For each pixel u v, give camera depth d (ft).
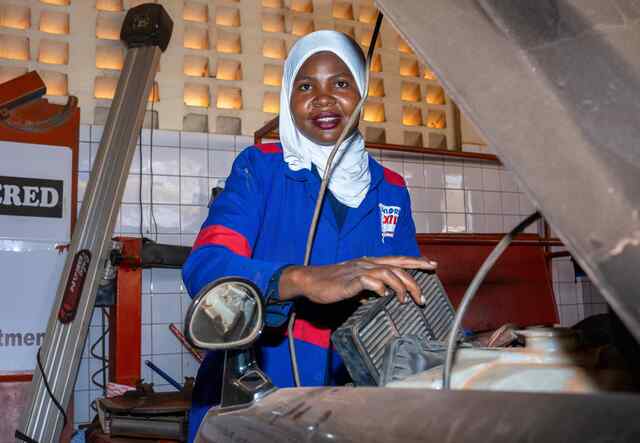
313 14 12.58
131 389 8.72
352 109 4.30
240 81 11.85
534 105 1.40
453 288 10.27
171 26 10.16
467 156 11.65
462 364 2.06
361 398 1.74
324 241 4.19
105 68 11.10
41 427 8.14
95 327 10.41
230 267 3.15
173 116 11.37
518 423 1.23
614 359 1.93
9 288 9.02
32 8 10.70
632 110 1.38
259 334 2.37
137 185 10.94
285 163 4.26
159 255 9.25
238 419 2.19
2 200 9.14
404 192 4.74
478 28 1.55
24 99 9.39
